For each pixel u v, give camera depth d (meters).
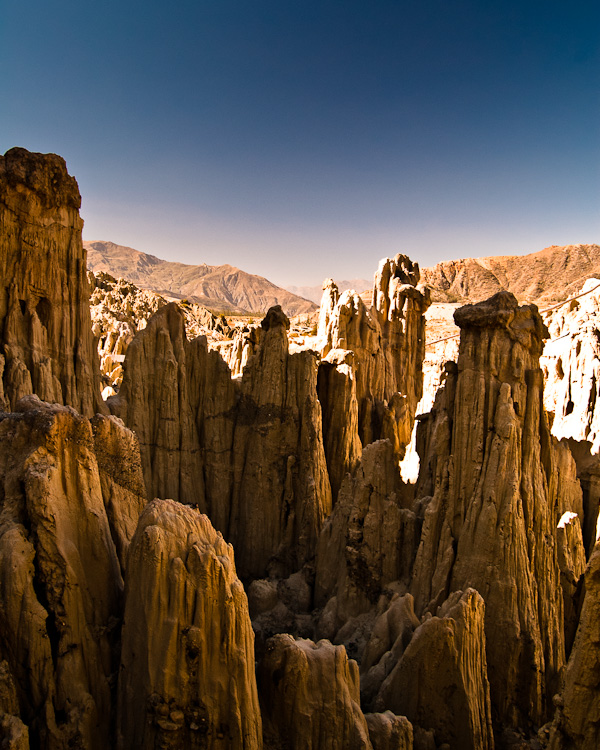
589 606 17.16
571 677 17.52
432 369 49.19
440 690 22.61
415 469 34.03
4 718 17.39
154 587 19.48
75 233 33.25
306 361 38.00
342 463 39.47
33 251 31.05
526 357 27.08
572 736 17.22
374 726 21.33
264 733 20.75
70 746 18.44
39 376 30.28
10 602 18.58
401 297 50.38
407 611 26.25
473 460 26.55
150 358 37.44
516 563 25.02
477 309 27.05
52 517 19.97
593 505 29.28
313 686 21.03
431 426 32.09
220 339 102.25
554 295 190.62
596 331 34.53
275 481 37.44
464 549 26.12
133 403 36.34
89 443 22.06
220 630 19.61
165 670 18.97
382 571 30.05
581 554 27.72
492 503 25.45
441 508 27.62
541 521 25.86
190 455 38.06
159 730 18.89
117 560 22.50
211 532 21.59
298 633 30.58
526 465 26.12
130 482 24.83
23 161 30.44
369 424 43.81
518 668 24.66
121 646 20.39
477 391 26.81
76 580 20.14
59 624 19.48
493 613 24.92
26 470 20.39
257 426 38.09
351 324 45.03
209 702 19.12
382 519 30.62
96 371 34.56
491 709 24.77
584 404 32.91
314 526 35.97
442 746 22.42
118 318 96.50
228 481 38.97
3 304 30.55
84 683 19.69
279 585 34.25
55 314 32.16
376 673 24.64
